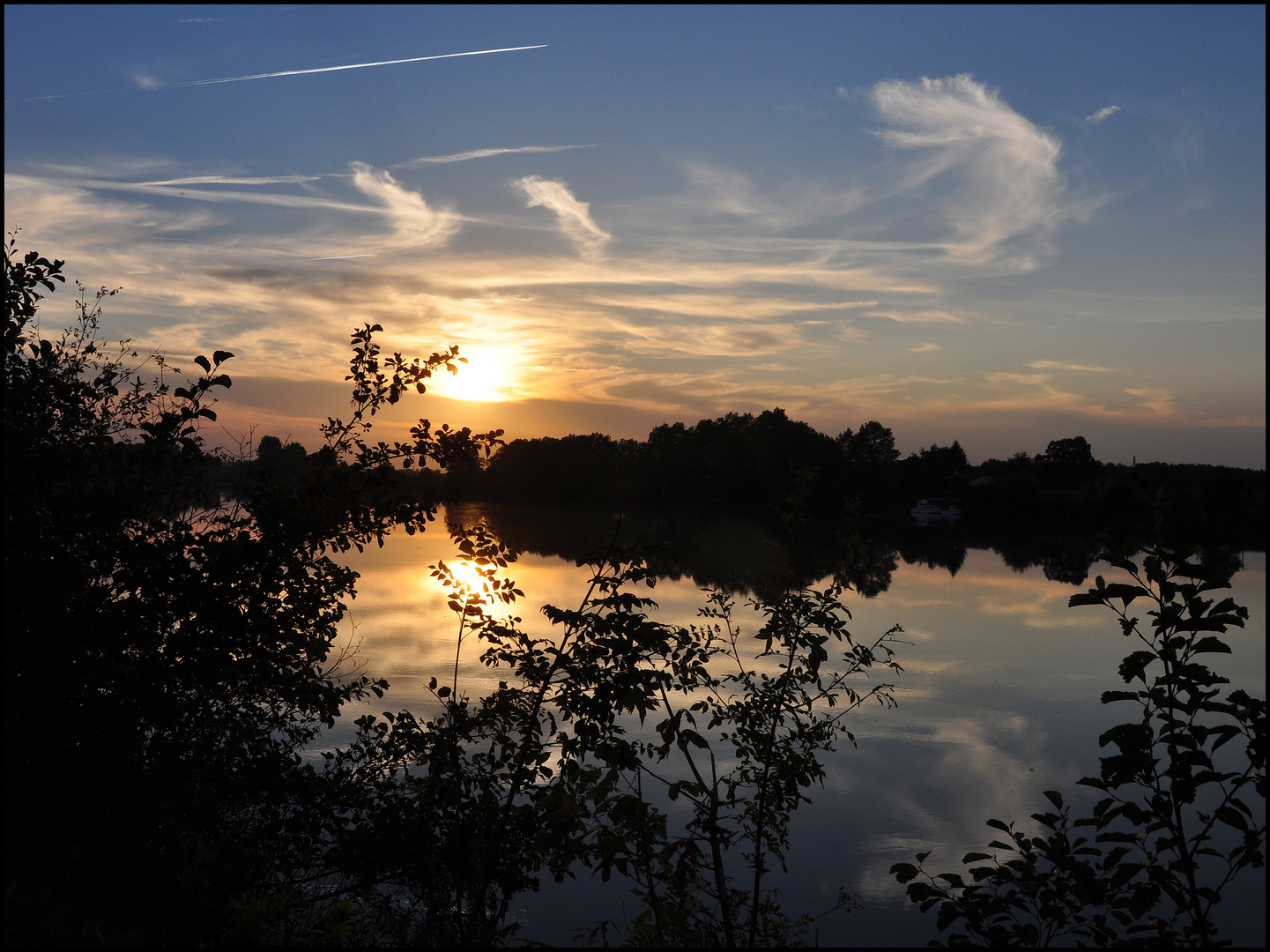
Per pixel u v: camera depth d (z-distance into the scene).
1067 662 19.84
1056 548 57.22
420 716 12.09
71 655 4.93
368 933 5.97
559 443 141.12
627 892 8.48
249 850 5.90
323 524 6.02
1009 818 10.57
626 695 5.65
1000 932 4.38
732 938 5.58
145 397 6.29
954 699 16.34
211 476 6.42
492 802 5.96
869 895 8.55
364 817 6.48
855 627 24.42
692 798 5.98
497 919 5.80
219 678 5.77
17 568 4.97
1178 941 4.28
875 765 12.62
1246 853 4.25
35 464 5.09
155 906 4.89
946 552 53.75
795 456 111.12
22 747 4.84
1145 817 4.42
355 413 6.42
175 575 5.61
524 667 6.07
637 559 5.98
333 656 16.61
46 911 4.32
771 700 7.04
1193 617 4.38
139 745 5.28
